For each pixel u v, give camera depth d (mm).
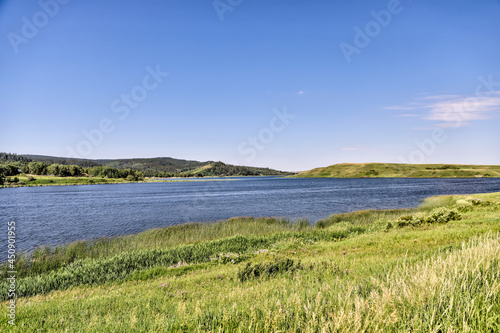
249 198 78688
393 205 54688
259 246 18859
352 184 163625
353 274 6746
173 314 4562
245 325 3342
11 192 119000
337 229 23578
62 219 42500
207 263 14375
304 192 99812
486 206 28266
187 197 87562
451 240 10859
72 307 6906
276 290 5590
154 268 13641
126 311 5719
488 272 3662
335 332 2688
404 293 3311
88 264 14414
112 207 59719
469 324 2613
